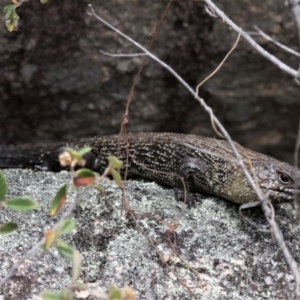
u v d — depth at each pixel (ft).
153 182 32.58
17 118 36.70
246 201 29.50
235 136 38.58
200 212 29.63
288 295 26.53
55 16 34.53
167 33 35.42
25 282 25.30
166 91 36.81
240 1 35.14
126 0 34.63
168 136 33.24
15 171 31.48
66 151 20.18
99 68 35.86
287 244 28.40
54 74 35.70
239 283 26.63
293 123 38.58
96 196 29.12
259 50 24.22
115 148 33.83
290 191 28.43
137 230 27.94
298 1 22.39
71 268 25.96
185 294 25.80
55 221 27.66
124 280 25.98
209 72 36.50
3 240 26.55
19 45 34.81
